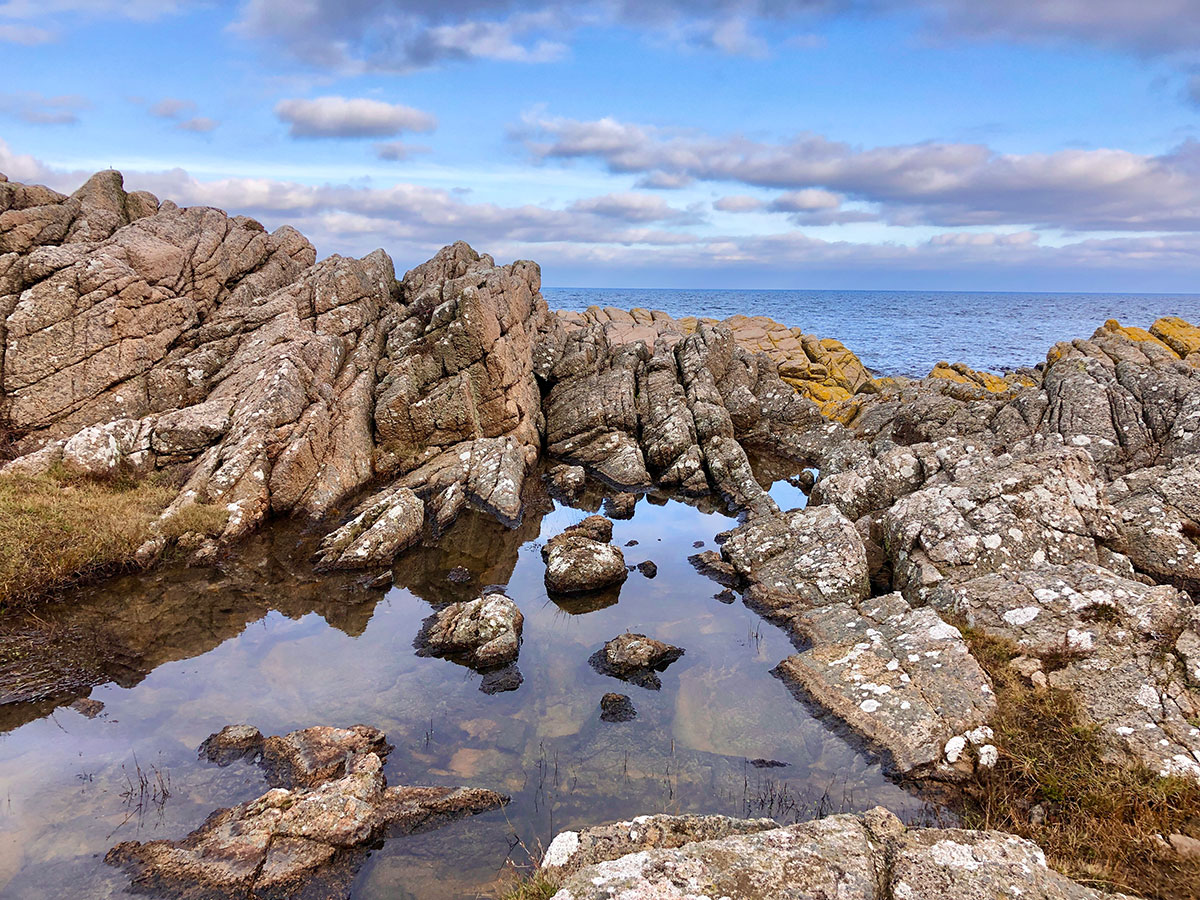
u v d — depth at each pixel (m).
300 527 19.75
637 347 35.06
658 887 5.93
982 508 14.96
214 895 7.47
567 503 24.03
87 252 23.00
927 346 89.06
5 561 14.27
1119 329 44.22
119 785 9.34
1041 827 8.16
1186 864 7.16
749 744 10.60
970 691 10.46
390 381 26.03
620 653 13.19
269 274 30.95
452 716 11.36
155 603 15.12
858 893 5.94
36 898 7.36
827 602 15.25
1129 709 9.50
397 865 8.05
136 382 22.78
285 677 12.47
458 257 35.72
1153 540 14.60
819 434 30.88
